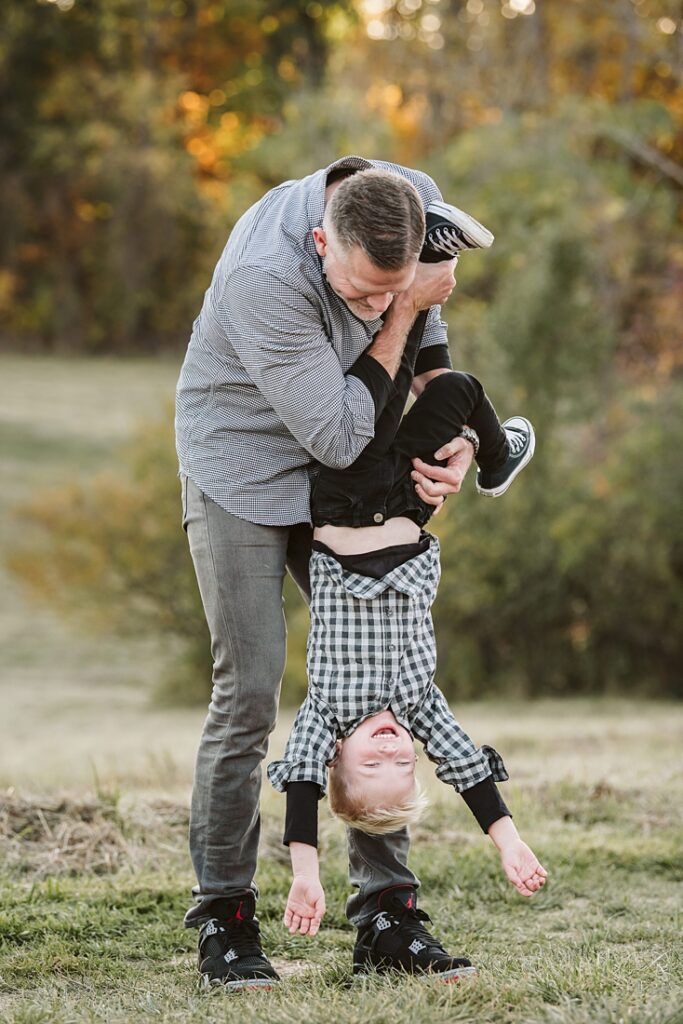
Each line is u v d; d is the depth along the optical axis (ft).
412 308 19.93
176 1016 18.70
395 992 18.88
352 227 18.22
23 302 296.10
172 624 113.39
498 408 105.19
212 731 21.18
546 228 104.12
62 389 251.80
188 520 21.35
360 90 153.07
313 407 19.35
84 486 123.44
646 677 110.42
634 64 126.82
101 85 288.30
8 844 30.60
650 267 113.19
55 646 136.56
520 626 109.91
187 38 303.27
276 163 125.29
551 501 106.22
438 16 144.56
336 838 33.17
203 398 20.93
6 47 288.92
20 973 22.45
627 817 37.99
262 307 19.16
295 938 25.04
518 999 18.66
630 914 27.40
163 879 28.66
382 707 19.84
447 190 110.11
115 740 79.61
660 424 103.96
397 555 20.40
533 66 135.23
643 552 103.86
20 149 293.02
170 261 287.07
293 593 107.14
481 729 73.31
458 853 32.09
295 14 297.12
